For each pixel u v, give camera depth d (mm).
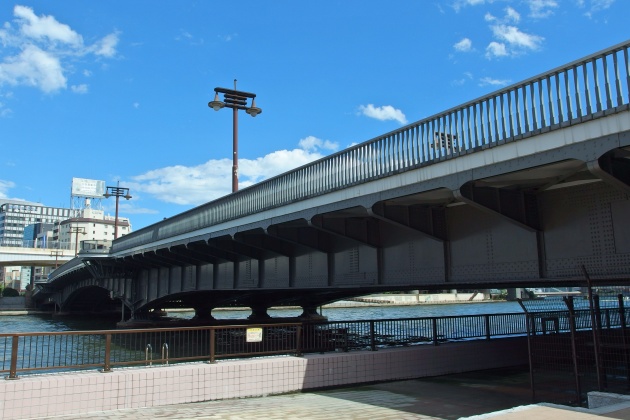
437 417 10430
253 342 14734
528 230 12930
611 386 13008
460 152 12453
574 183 11852
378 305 102250
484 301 113812
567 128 10141
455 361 16281
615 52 9367
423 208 15648
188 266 36562
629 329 15133
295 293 38781
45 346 32688
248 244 23234
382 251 18203
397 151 14523
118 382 11172
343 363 14125
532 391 11969
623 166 10188
